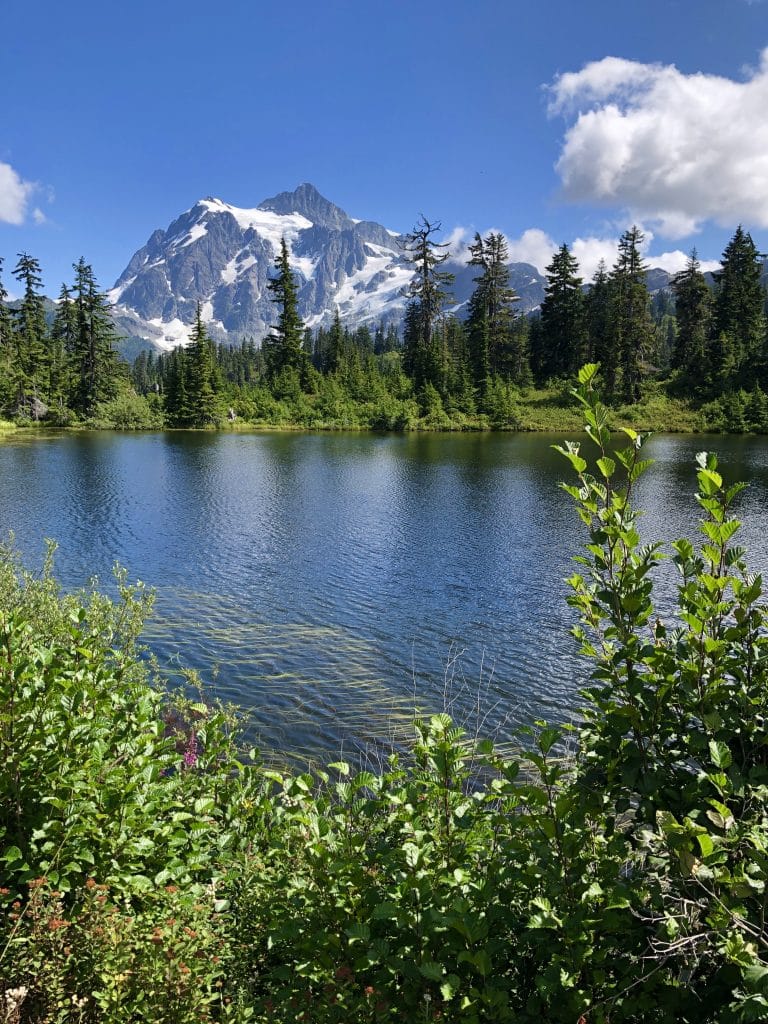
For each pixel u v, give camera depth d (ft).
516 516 88.89
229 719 16.92
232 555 66.85
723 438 214.48
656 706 7.79
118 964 7.91
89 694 10.76
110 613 22.12
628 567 8.20
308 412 274.98
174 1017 7.71
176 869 9.82
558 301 302.45
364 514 89.76
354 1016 7.48
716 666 7.64
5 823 9.65
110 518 84.23
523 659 41.63
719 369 264.93
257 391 290.35
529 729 8.64
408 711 33.94
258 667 38.96
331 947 8.34
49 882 8.68
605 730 8.08
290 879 9.14
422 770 9.59
